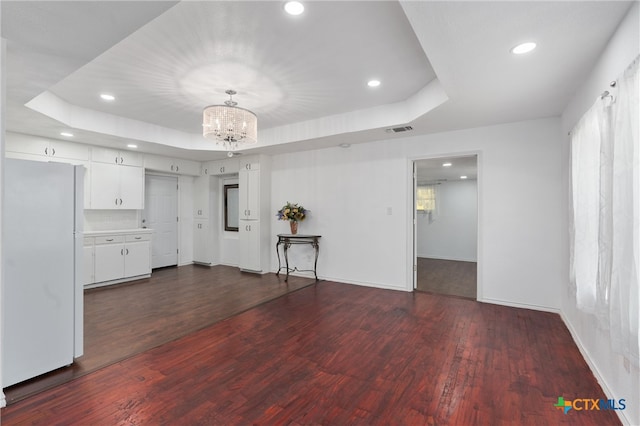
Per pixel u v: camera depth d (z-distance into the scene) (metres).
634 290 1.50
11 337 2.13
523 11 1.66
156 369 2.39
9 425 1.76
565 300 3.33
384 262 4.76
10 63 2.19
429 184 8.32
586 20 1.73
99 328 3.21
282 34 2.29
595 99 2.24
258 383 2.21
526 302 3.77
